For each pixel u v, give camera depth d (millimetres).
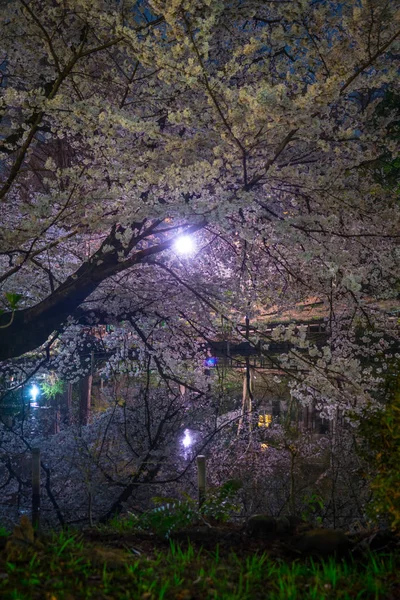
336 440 7910
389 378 5363
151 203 6238
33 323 7152
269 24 7402
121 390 10914
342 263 7047
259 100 4875
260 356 11383
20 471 9828
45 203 6027
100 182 7418
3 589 3205
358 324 8797
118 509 8125
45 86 7863
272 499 8094
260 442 10375
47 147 9750
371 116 7844
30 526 4109
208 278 9109
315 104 5262
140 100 7352
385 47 5707
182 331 9977
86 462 8016
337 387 7641
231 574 3855
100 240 9172
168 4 5160
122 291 8930
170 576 3750
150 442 8797
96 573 3658
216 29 7336
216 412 10430
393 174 9219
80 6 6633
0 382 11102
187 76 5324
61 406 18422
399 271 7996
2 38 7527
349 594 3600
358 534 4797
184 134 7863
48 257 8039
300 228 6824
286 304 9180
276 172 6434
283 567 3971
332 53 6094
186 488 8930
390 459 4535
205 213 5957
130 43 6250
